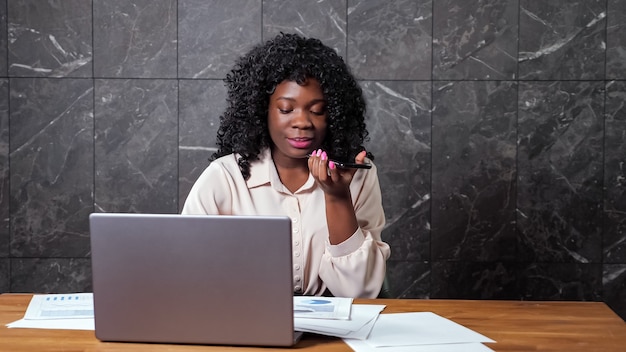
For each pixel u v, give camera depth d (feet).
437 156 10.71
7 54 10.73
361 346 4.41
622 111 10.56
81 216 10.90
